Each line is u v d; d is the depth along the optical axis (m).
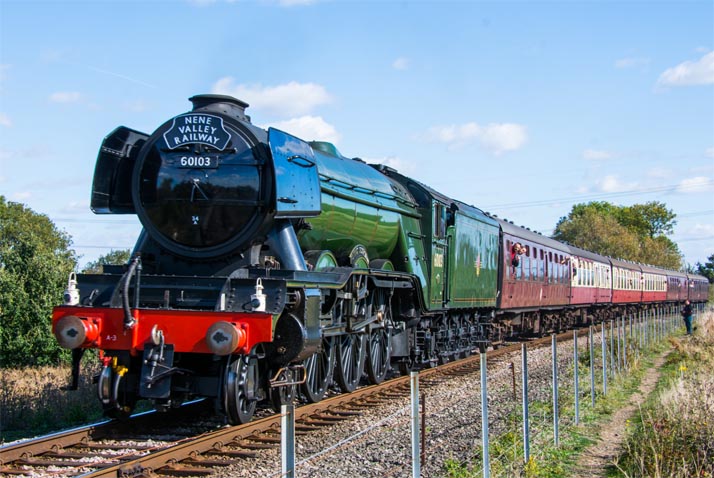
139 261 8.48
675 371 16.17
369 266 12.21
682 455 7.86
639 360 18.78
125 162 9.74
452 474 7.07
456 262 17.05
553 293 28.41
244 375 8.42
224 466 6.95
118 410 8.71
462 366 16.69
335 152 12.41
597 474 7.85
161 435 8.41
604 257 39.31
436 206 15.73
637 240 75.88
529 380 14.27
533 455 8.14
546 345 23.36
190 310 8.09
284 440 4.38
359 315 11.40
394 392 12.20
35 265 19.52
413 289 14.29
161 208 9.23
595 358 18.12
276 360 8.82
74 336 8.12
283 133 9.29
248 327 7.96
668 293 52.69
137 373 8.68
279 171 8.91
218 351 7.78
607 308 40.00
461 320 19.02
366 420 9.52
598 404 11.94
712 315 39.22
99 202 9.37
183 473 6.64
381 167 15.42
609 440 9.55
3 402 10.70
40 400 10.93
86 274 8.76
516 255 23.09
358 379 11.65
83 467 6.78
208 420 9.40
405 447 8.09
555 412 9.01
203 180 9.12
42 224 57.97
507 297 22.42
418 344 15.33
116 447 7.64
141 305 8.64
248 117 9.80
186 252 9.18
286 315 8.77
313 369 10.09
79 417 10.30
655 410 10.21
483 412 6.65
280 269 8.84
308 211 9.48
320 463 7.29
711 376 13.51
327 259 10.57
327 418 9.59
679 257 89.12
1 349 18.52
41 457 7.23
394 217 13.63
